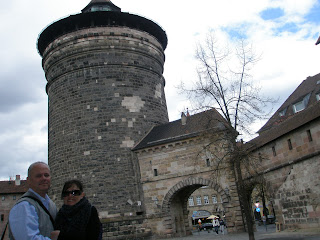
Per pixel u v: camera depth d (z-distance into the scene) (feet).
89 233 17.61
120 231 108.58
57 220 17.65
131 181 115.75
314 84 155.43
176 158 112.68
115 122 122.01
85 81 126.93
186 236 116.78
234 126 76.18
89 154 118.11
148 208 112.37
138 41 136.46
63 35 133.18
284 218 88.28
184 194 127.65
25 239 15.03
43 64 145.28
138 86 131.44
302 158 78.33
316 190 74.28
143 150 117.50
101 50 130.31
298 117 85.15
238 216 102.99
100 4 149.79
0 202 244.63
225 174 103.35
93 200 113.09
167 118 144.36
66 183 18.75
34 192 17.94
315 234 67.00
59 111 128.36
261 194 152.76
